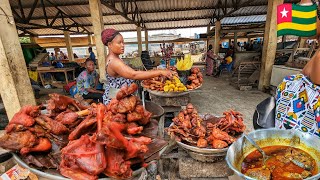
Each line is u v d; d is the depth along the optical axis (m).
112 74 1.76
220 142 1.68
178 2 10.20
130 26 14.20
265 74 5.55
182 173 1.97
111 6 8.01
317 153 1.22
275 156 1.29
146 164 1.03
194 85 3.32
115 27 14.31
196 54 17.84
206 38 14.03
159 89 3.14
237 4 9.40
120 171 0.87
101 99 3.63
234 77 7.98
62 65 8.18
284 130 1.38
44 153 1.11
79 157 0.91
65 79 7.80
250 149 1.36
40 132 1.10
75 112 1.28
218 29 11.12
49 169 1.01
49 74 7.98
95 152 0.91
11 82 2.50
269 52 5.36
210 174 1.95
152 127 1.39
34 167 1.03
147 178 1.21
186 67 3.53
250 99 4.96
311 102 1.41
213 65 9.42
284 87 1.68
